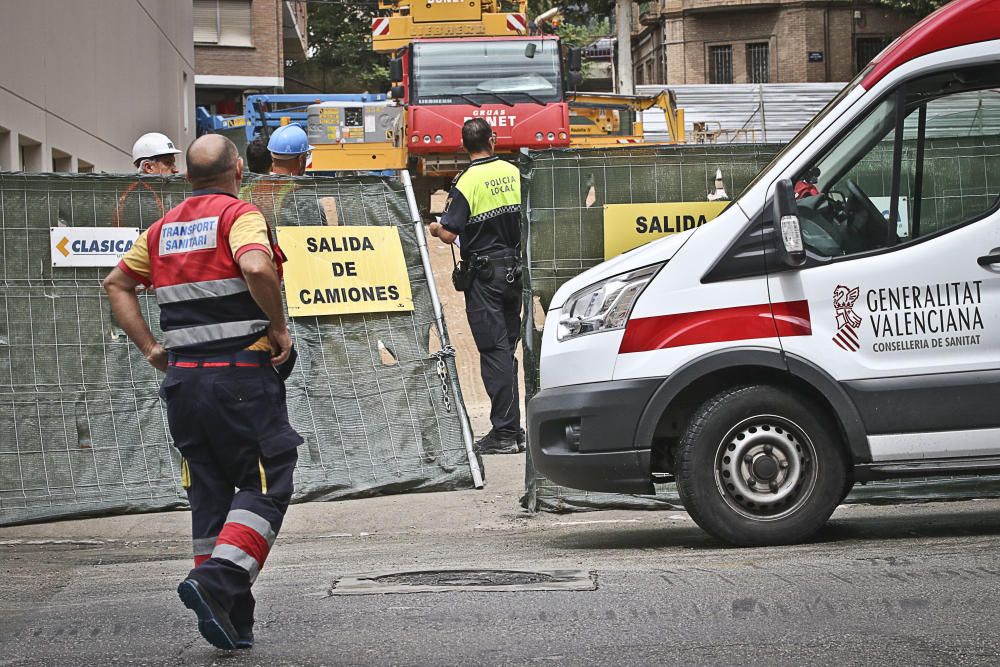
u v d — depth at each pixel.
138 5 26.19
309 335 9.98
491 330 11.65
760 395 7.44
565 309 7.95
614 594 6.16
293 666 5.08
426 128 24.38
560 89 24.86
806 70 59.91
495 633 5.50
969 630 5.36
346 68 65.06
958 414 7.46
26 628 5.83
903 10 58.41
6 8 15.31
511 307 11.76
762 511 7.50
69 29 18.98
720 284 7.55
